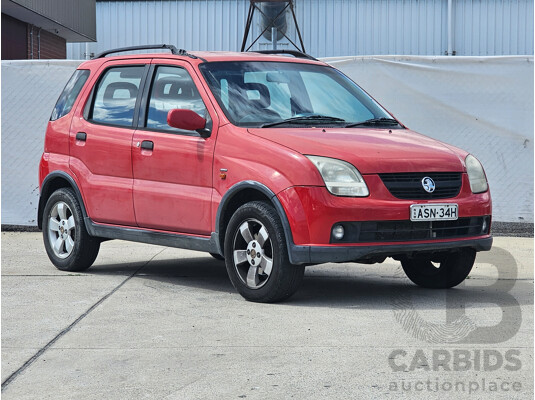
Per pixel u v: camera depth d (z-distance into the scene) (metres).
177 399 3.94
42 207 8.26
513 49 31.31
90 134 7.66
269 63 7.24
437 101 10.56
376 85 10.62
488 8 31.31
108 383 4.22
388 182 6.05
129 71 7.57
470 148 10.57
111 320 5.69
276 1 25.53
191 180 6.74
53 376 4.37
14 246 9.85
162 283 7.26
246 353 4.76
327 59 10.65
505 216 10.58
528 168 10.49
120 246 10.06
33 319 5.74
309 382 4.18
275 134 6.36
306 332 5.27
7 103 11.21
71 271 7.95
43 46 23.70
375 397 3.93
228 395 3.98
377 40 31.55
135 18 31.92
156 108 7.20
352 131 6.63
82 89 7.96
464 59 10.48
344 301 6.36
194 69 7.00
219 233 6.53
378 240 6.00
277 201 6.06
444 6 31.34
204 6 31.81
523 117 10.47
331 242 5.92
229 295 6.64
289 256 6.02
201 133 6.69
